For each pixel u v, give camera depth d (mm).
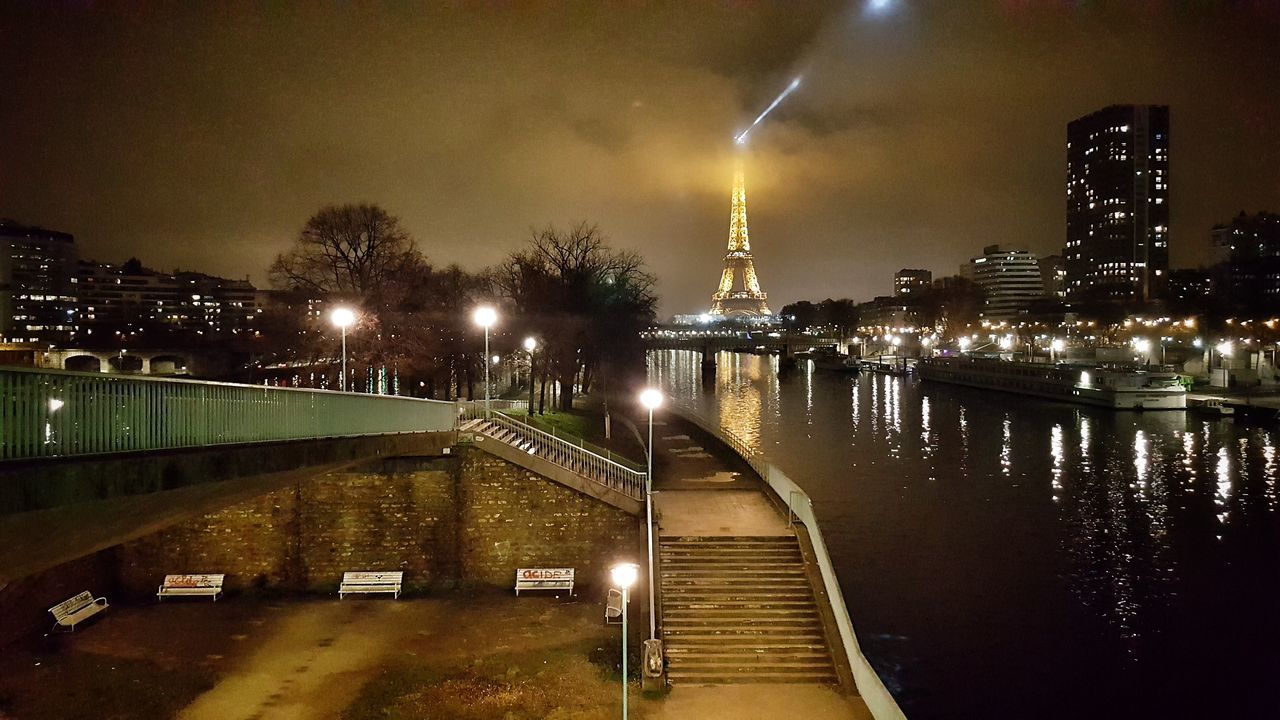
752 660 24047
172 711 21453
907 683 28484
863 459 67750
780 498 33781
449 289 63969
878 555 41875
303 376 66500
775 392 126938
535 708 21656
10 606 25031
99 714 21141
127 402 15531
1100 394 96438
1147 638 32125
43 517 13234
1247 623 33594
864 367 172000
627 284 67875
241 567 29438
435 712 21391
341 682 23125
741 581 27219
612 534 30453
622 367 79000
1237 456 67000
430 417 30391
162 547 29297
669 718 21359
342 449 24141
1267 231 194875
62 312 179000
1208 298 128750
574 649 25203
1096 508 51250
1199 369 114812
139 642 25547
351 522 29797
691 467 43281
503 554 30250
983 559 41219
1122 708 27031
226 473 18531
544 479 30281
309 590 29578
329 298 51000
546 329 59656
